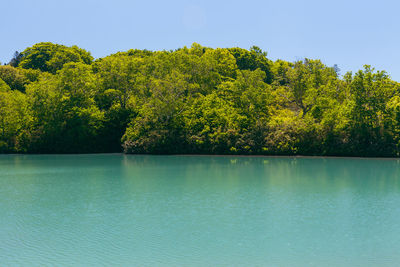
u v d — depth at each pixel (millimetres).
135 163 63094
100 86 91938
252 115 81250
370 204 29234
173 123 83812
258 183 39875
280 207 28188
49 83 88250
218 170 52188
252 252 18625
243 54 131250
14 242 20203
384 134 72625
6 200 30953
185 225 23344
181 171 51125
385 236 21094
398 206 28438
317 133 75625
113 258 17875
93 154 84625
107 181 41656
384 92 74125
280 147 76312
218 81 100438
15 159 72125
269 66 135125
